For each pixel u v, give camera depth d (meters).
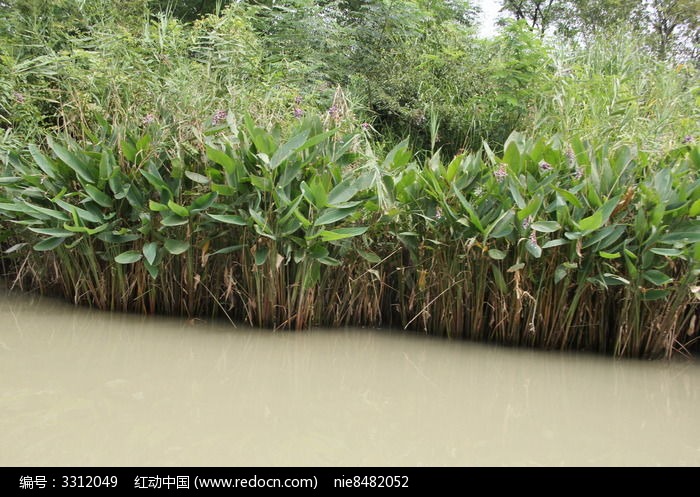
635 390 2.91
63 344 3.15
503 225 3.31
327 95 6.21
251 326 3.65
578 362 3.30
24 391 2.47
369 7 7.60
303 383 2.79
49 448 1.97
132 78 4.29
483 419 2.46
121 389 2.56
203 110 3.95
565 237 3.29
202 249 3.54
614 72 6.40
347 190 3.43
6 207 3.49
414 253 3.61
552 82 5.97
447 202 3.53
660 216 3.12
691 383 3.04
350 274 3.69
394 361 3.20
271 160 3.38
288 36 7.36
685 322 3.53
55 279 4.04
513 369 3.15
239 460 1.96
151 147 3.60
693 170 3.51
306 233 3.43
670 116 4.71
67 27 5.67
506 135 6.36
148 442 2.06
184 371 2.85
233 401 2.50
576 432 2.37
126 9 5.96
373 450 2.10
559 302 3.38
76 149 3.62
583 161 3.50
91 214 3.53
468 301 3.59
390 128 6.75
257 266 3.49
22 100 4.42
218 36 4.80
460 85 6.56
